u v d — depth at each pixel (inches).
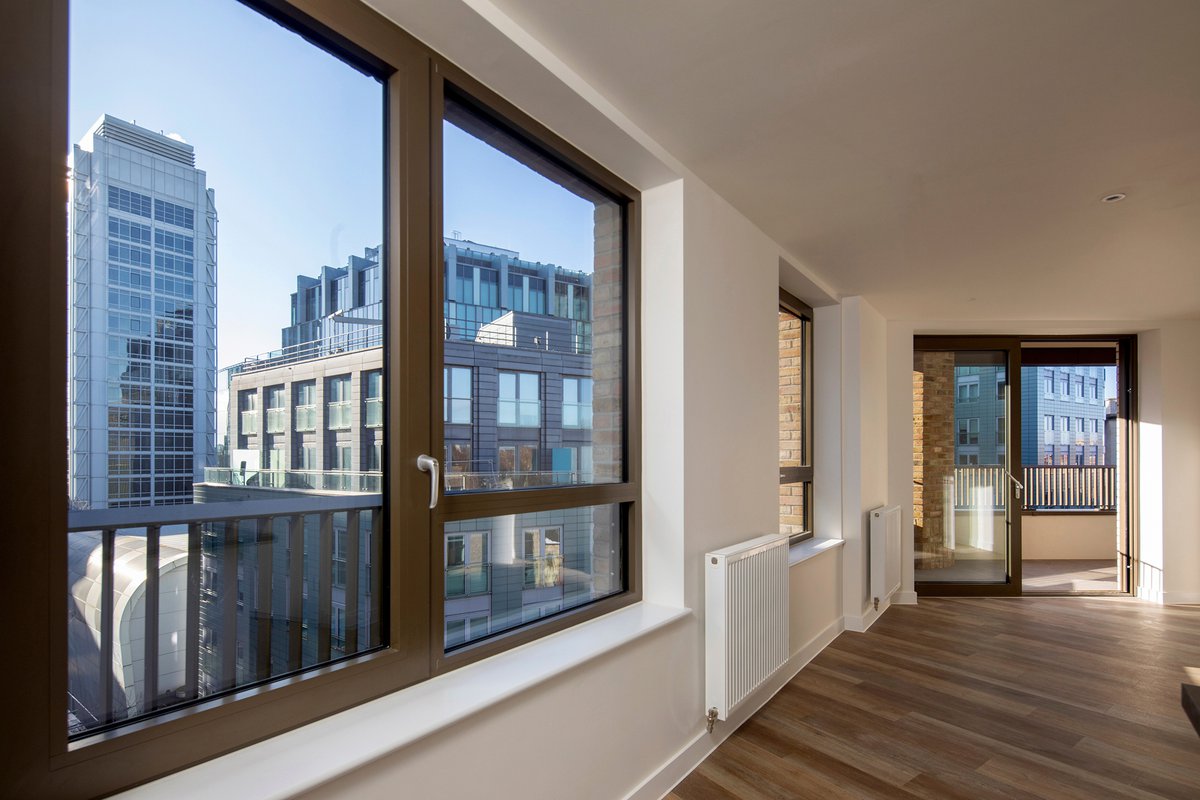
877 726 110.2
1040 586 228.2
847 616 174.1
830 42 64.9
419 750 52.5
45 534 37.8
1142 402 217.9
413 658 60.6
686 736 93.0
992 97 75.2
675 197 95.3
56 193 38.6
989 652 153.3
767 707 118.2
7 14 36.7
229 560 48.9
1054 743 104.5
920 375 225.5
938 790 89.6
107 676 41.9
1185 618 187.0
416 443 61.4
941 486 222.2
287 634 52.6
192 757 44.1
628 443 95.9
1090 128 82.4
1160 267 148.0
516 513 74.7
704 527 99.1
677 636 91.0
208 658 47.5
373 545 59.4
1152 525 211.9
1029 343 231.3
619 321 97.0
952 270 152.3
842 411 179.9
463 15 58.6
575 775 70.7
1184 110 77.5
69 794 38.2
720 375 105.8
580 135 81.2
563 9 60.2
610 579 92.4
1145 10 58.9
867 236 126.5
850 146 88.3
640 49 66.7
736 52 67.0
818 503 180.7
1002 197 106.0
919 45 65.2
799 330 180.2
